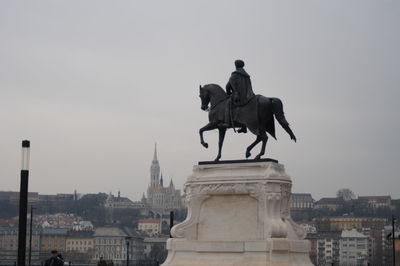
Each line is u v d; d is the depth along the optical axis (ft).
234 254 89.56
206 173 94.73
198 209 94.79
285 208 92.17
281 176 90.79
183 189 97.86
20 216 85.66
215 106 97.91
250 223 91.25
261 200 90.48
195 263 91.09
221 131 97.55
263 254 87.56
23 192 85.76
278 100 93.81
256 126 93.50
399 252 338.34
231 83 95.35
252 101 94.27
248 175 91.25
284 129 93.66
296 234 93.71
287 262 87.76
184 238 94.07
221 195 93.40
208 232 93.81
